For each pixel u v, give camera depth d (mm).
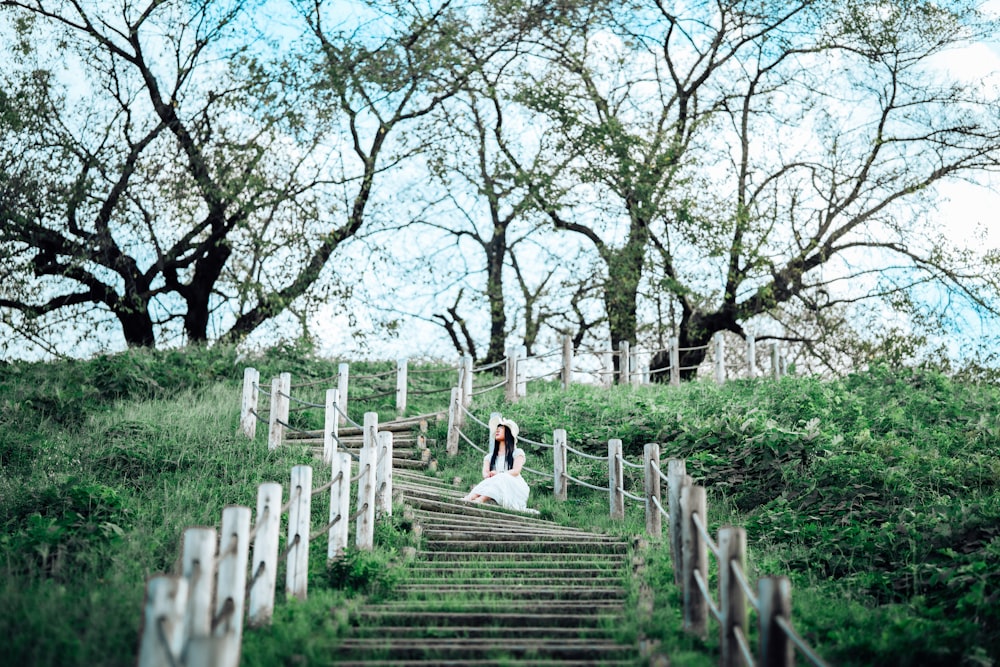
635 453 15859
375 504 11266
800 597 8797
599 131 22031
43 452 13734
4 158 19578
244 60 20750
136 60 21953
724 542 6496
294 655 6586
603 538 10797
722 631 6402
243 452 14531
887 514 11398
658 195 23047
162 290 24141
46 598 7574
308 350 23281
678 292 22922
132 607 7363
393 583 8883
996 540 9438
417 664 6684
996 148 24141
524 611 8148
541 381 22922
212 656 4527
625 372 21828
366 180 23109
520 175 22578
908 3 23297
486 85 23219
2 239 19391
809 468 13070
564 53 24453
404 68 21469
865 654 7203
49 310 21672
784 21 24312
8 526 10102
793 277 24766
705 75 25547
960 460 13234
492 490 13016
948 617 8250
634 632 7363
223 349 22359
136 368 19188
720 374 21391
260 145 21812
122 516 10500
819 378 19500
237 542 6613
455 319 27422
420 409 19188
